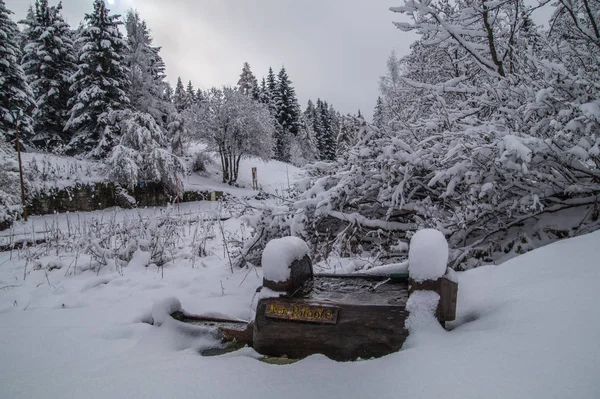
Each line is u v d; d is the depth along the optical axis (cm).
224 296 434
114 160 1977
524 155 337
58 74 2886
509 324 202
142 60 3262
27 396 197
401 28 632
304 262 269
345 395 170
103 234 835
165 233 745
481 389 154
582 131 358
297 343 228
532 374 156
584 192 396
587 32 524
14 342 302
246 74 5875
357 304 224
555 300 214
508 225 414
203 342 273
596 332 174
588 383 144
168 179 2152
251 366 211
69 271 620
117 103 2622
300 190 566
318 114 6625
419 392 162
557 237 409
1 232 1289
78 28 3102
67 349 283
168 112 3291
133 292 481
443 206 473
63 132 2947
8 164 1608
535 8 567
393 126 581
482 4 600
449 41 684
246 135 3155
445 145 458
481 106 549
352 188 492
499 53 653
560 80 396
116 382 202
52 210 1753
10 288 535
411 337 208
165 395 184
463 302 254
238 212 577
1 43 2388
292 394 176
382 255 447
